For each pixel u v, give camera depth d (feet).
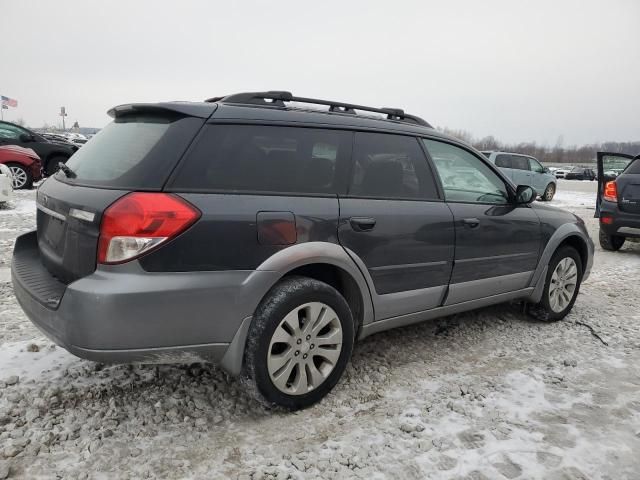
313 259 8.90
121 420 8.59
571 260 14.71
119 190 7.72
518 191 13.15
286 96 9.86
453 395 9.98
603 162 28.25
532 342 13.04
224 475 7.38
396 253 10.27
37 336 11.93
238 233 8.13
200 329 7.94
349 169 9.86
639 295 18.15
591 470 7.83
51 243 8.91
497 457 8.05
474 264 11.94
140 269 7.45
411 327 13.69
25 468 7.32
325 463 7.71
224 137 8.51
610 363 11.91
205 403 9.25
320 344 9.23
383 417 9.09
